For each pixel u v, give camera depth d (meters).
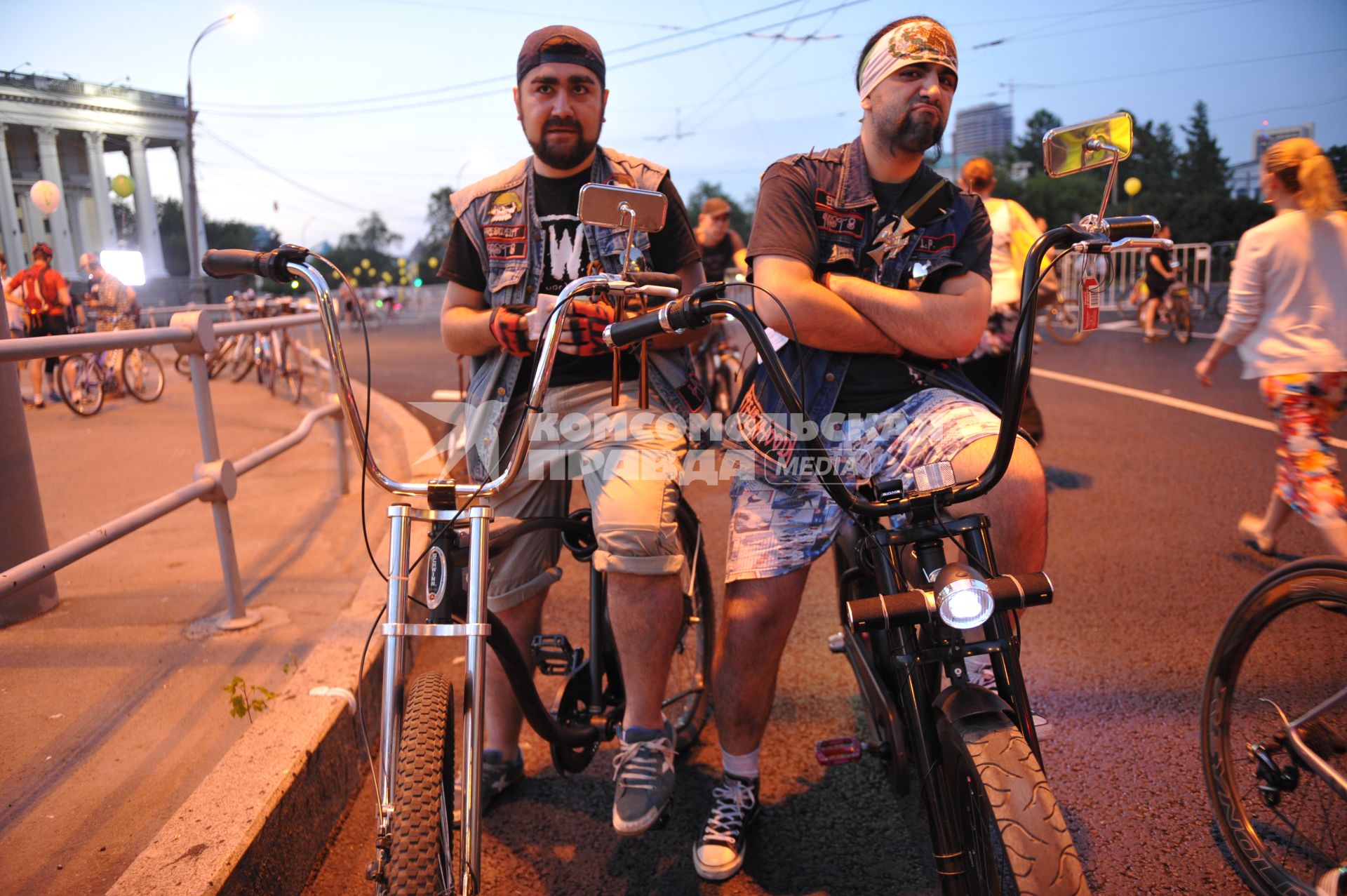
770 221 2.22
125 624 3.57
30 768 2.56
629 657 2.32
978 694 1.67
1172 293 13.73
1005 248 5.07
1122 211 30.52
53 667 3.19
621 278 1.83
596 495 2.33
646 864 2.43
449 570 1.87
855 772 2.82
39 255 10.31
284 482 6.15
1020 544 2.03
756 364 2.34
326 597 3.88
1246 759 2.18
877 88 2.13
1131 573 4.30
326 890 2.34
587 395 2.42
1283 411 3.80
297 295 19.31
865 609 1.67
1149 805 2.55
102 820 2.33
